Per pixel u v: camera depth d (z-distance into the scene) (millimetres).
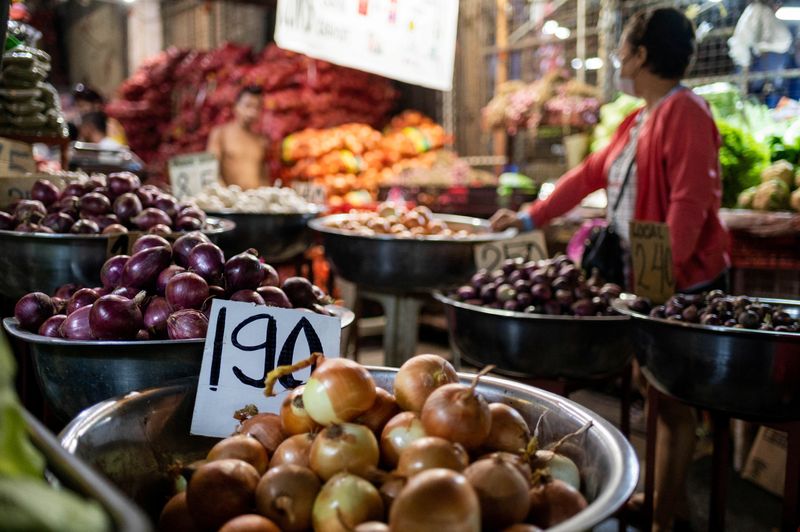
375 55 3732
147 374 1303
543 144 5512
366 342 4969
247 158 5160
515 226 3178
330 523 891
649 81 2641
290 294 1508
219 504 955
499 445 1064
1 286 1943
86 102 5770
